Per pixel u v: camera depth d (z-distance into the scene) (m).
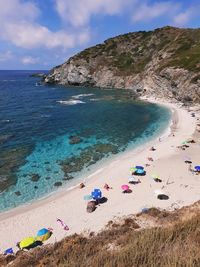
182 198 29.83
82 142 50.31
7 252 22.14
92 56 150.75
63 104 90.44
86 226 25.58
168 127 59.72
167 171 37.00
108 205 29.17
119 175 36.34
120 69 140.00
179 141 49.59
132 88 129.50
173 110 77.38
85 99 100.88
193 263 9.20
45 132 56.31
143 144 49.12
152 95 103.94
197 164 39.25
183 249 10.80
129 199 30.20
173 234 12.79
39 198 31.25
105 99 100.25
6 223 26.73
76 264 11.09
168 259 9.64
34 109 81.12
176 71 92.25
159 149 45.91
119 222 25.03
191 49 112.19
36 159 41.97
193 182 33.69
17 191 32.69
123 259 10.28
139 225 23.39
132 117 70.62
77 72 147.12
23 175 36.59
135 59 145.00
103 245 16.83
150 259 9.91
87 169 38.69
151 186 32.94
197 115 69.75
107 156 43.53
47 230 24.42
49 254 18.72
